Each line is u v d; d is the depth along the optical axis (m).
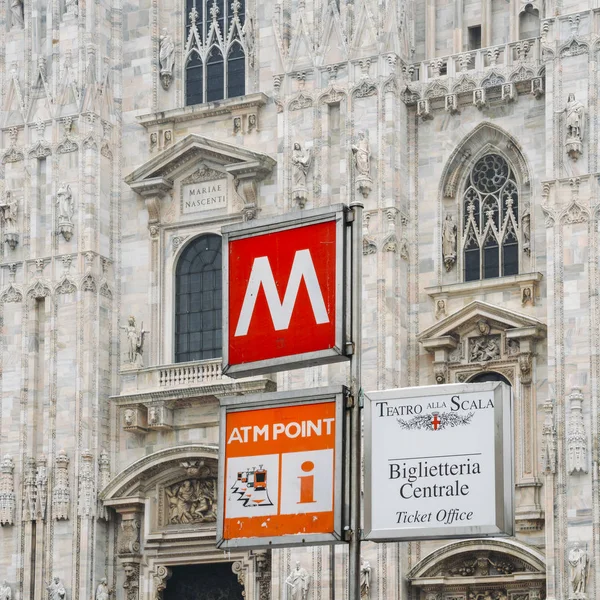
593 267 82.88
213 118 99.19
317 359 37.09
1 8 105.44
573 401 81.62
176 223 98.94
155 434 96.31
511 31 91.69
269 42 98.81
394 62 91.75
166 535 94.56
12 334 99.38
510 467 36.97
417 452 37.62
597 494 80.31
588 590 79.62
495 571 84.50
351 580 35.94
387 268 89.31
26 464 97.00
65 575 94.56
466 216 91.19
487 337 87.94
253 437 37.84
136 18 103.31
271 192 95.94
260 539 37.12
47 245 99.88
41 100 102.19
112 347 98.81
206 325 97.38
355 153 91.12
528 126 89.50
